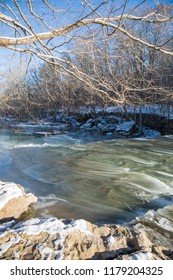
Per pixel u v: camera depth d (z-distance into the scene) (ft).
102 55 11.06
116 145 51.83
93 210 20.84
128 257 10.26
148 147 48.70
